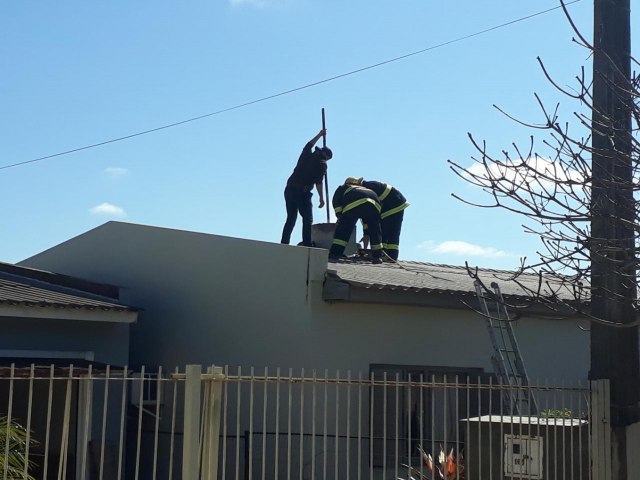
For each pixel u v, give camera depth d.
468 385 7.91
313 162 15.68
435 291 12.88
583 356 15.11
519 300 13.14
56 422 11.84
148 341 14.32
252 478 12.62
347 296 12.32
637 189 6.49
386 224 16.67
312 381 7.19
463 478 9.05
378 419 12.66
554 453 7.94
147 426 13.45
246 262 13.38
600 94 7.19
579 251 6.49
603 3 7.47
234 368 13.23
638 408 8.02
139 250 14.81
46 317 11.66
